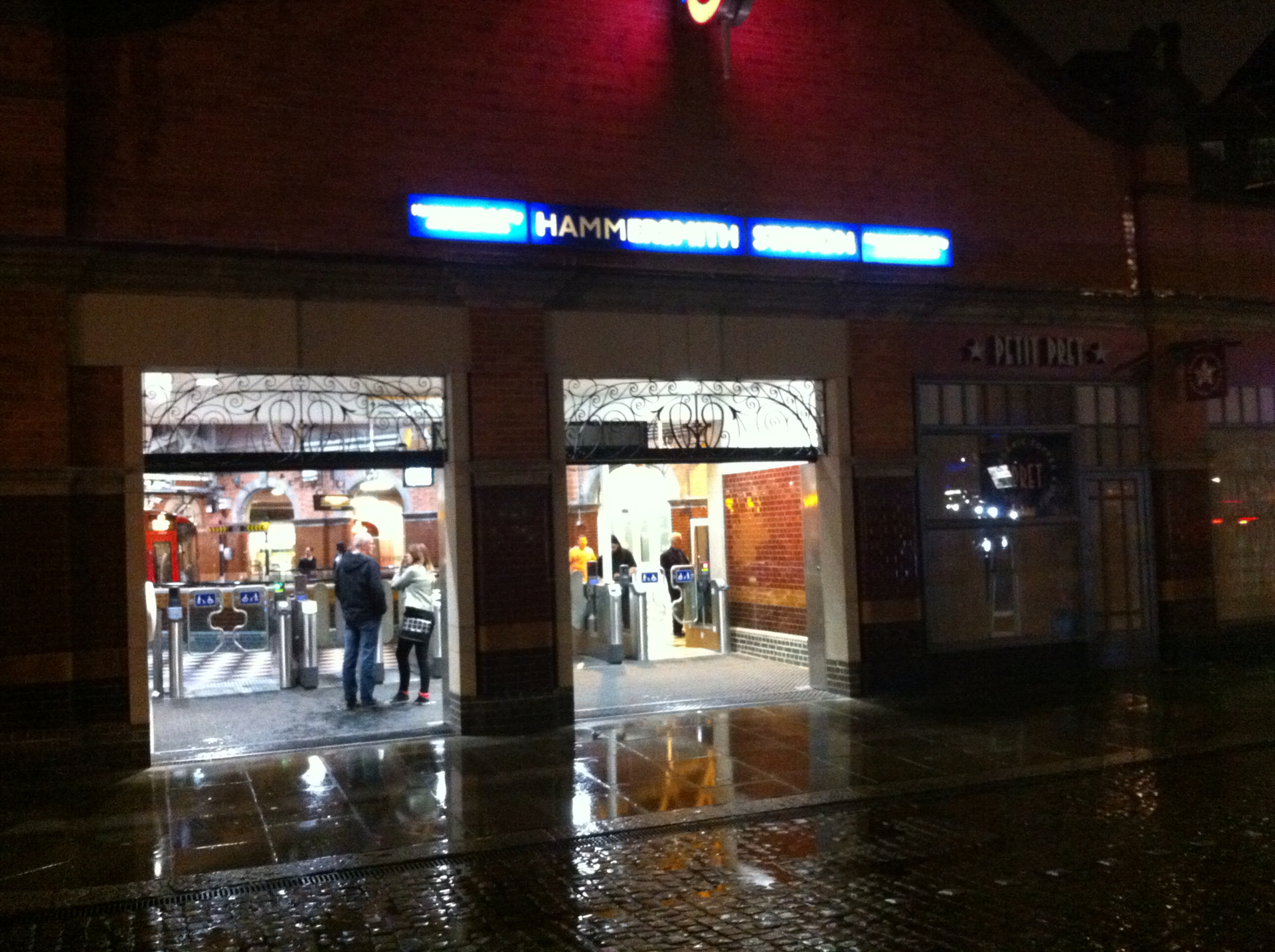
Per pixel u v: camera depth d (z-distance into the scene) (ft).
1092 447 44.47
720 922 19.11
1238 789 27.30
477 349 34.81
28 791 28.63
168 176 31.86
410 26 34.47
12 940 19.17
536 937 18.67
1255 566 47.62
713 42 38.19
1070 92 43.91
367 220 33.60
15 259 29.71
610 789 27.99
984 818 25.23
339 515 82.69
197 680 45.16
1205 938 17.80
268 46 33.01
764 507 48.85
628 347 36.63
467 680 34.47
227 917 20.02
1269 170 46.24
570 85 36.24
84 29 31.42
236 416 33.78
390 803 27.02
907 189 40.81
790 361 38.78
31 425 30.01
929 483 41.45
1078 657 43.73
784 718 36.27
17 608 29.68
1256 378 47.37
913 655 40.16
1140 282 44.73
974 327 41.78
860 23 40.47
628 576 50.98
